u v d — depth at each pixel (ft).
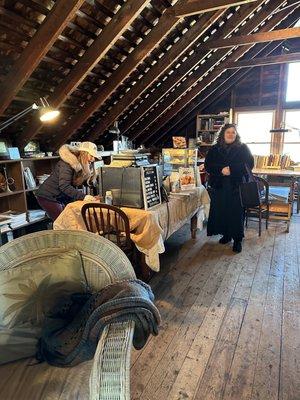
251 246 10.80
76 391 3.23
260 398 4.56
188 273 8.73
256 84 19.67
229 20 12.67
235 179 9.59
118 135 15.87
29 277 3.76
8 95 8.71
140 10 8.44
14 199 11.02
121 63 11.29
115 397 2.46
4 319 3.56
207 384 4.84
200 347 5.70
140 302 3.27
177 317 6.64
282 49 18.45
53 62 9.31
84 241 4.20
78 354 3.42
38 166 12.96
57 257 4.02
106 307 3.23
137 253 8.00
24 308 3.65
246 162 9.64
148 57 12.01
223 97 20.77
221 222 10.33
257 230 12.62
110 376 2.57
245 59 17.53
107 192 7.75
